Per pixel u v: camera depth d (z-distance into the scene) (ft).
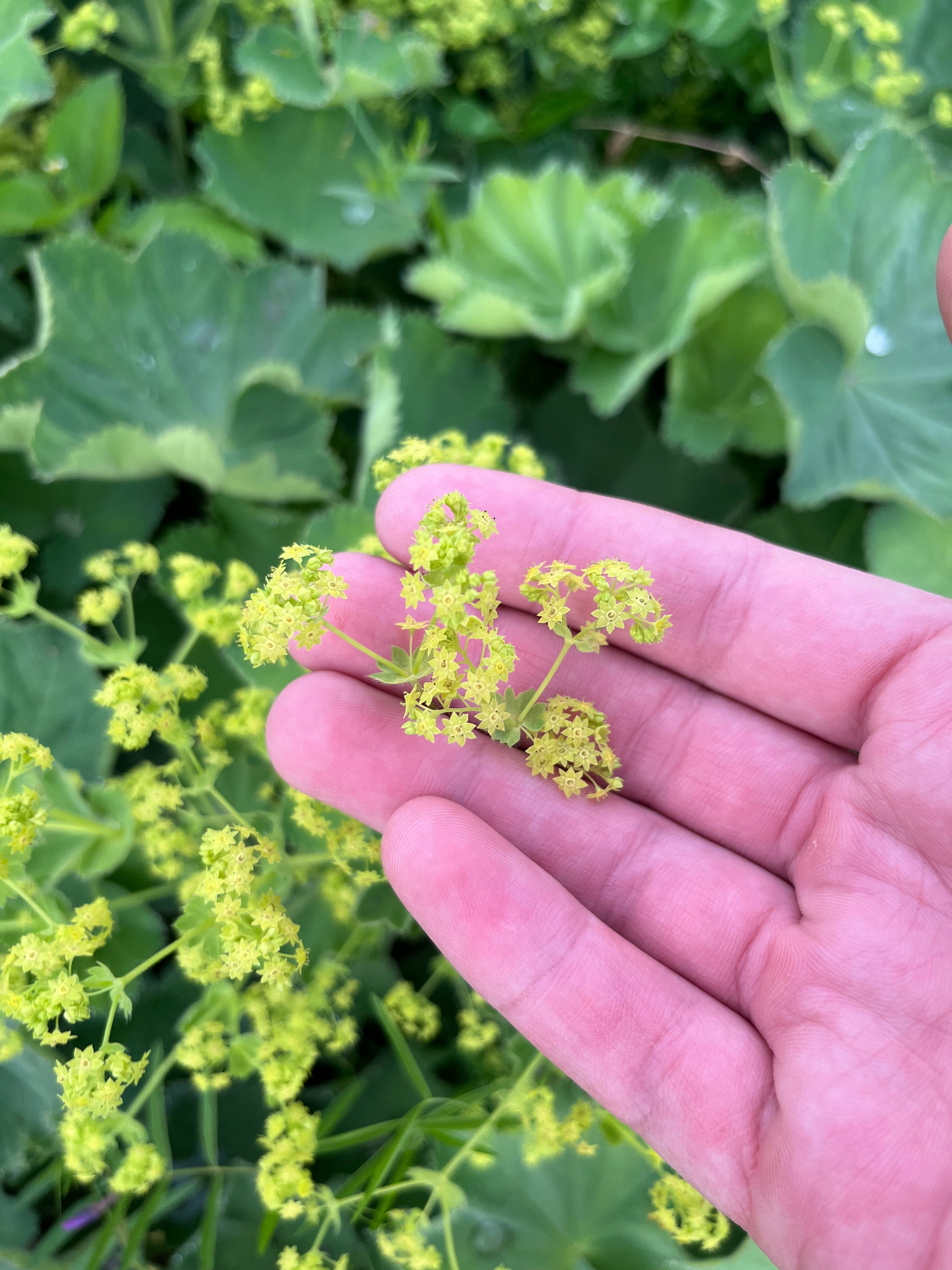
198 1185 0.51
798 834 0.46
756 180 0.71
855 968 0.39
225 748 0.53
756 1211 0.38
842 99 0.66
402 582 0.38
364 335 0.63
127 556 0.53
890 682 0.43
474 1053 0.53
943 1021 0.38
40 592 0.60
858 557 0.65
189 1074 0.56
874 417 0.59
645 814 0.47
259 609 0.38
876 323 0.60
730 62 0.66
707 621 0.46
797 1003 0.40
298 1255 0.45
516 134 0.69
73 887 0.53
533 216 0.63
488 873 0.40
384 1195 0.46
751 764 0.47
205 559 0.62
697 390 0.64
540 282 0.65
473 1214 0.51
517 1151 0.52
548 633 0.48
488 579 0.38
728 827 0.47
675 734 0.48
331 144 0.65
